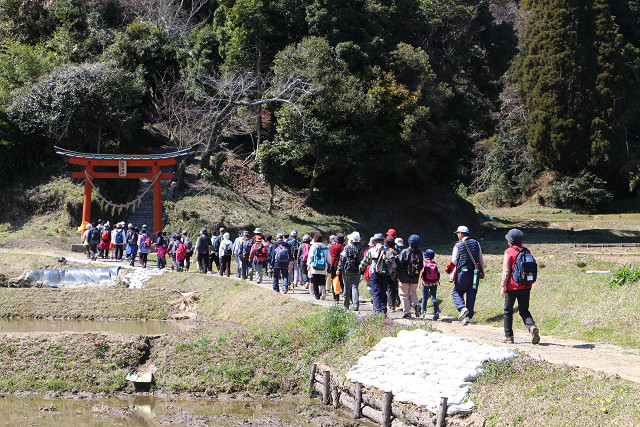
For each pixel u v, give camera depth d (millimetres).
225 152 41812
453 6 42625
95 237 27734
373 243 15195
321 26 38844
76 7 43875
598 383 8438
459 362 9852
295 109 35719
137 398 12383
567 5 57188
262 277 23422
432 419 9039
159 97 43938
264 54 40438
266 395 12477
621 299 13391
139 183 36875
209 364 13484
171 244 25906
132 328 18297
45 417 11031
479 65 46594
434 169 43656
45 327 18375
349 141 35906
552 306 14594
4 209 33406
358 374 11070
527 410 8297
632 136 62219
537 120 58031
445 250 35188
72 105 33875
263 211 37000
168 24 44969
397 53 38875
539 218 53500
